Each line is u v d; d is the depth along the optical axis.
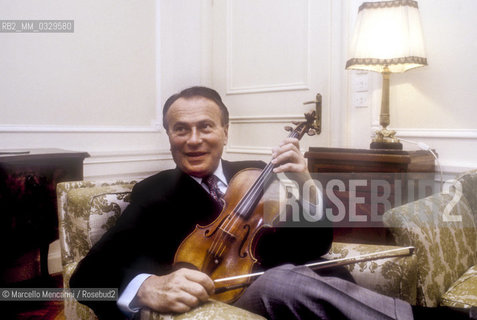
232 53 2.80
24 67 2.11
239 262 0.93
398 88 2.02
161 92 2.73
